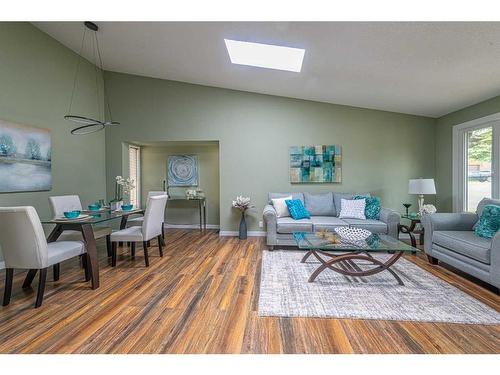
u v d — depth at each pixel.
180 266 3.36
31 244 2.28
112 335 1.88
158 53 4.14
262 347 1.75
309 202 4.74
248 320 2.07
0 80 3.38
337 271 2.78
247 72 4.20
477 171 4.07
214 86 5.18
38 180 3.90
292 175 5.09
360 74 3.58
